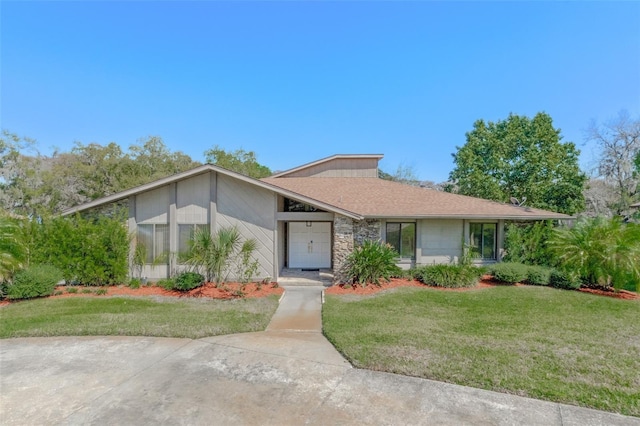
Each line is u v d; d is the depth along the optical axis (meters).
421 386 4.95
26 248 11.30
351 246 12.95
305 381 5.12
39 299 10.62
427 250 15.34
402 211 14.67
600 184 24.78
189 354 6.23
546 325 8.01
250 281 12.88
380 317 8.68
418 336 7.09
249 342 6.91
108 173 29.16
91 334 7.30
